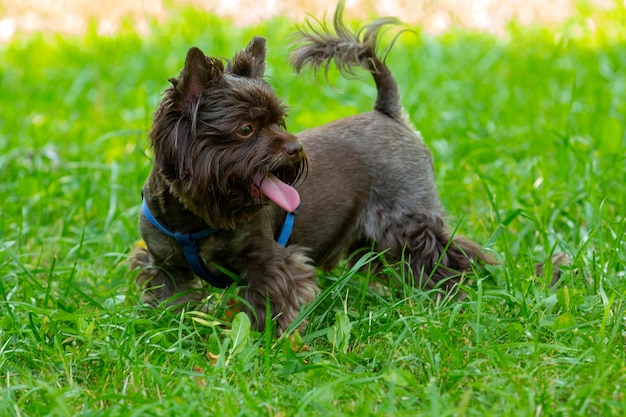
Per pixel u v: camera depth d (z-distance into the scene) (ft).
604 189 29.78
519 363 18.66
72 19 62.90
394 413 16.02
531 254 24.84
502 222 25.07
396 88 25.30
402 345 19.95
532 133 34.73
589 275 23.36
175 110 20.13
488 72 45.52
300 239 22.99
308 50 24.76
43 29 60.13
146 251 23.77
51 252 27.86
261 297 21.58
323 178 23.26
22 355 19.94
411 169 24.44
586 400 16.02
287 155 19.90
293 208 19.99
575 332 19.12
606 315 18.57
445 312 21.35
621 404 16.05
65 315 20.67
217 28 53.98
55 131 39.14
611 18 52.03
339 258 24.72
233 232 21.20
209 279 22.22
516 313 21.25
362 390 17.48
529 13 59.72
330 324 22.56
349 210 23.79
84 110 43.01
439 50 48.03
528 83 43.16
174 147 20.13
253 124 19.98
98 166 32.50
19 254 27.07
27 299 23.02
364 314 21.38
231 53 48.93
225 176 19.92
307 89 43.29
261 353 19.92
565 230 27.84
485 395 17.21
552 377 17.79
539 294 21.31
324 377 18.30
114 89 45.50
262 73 21.77
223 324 21.54
